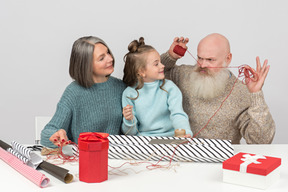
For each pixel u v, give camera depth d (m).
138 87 1.57
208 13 2.35
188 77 1.72
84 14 2.39
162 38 2.39
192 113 1.69
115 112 1.55
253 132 1.54
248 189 0.96
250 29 2.34
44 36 2.42
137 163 1.19
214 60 1.59
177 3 2.36
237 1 2.33
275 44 2.34
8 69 2.45
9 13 2.40
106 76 1.56
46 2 2.39
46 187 0.98
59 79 2.46
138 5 2.37
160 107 1.55
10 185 1.00
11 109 2.48
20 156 1.15
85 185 0.99
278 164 1.02
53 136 1.26
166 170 1.11
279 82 2.36
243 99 1.66
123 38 2.39
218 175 1.07
